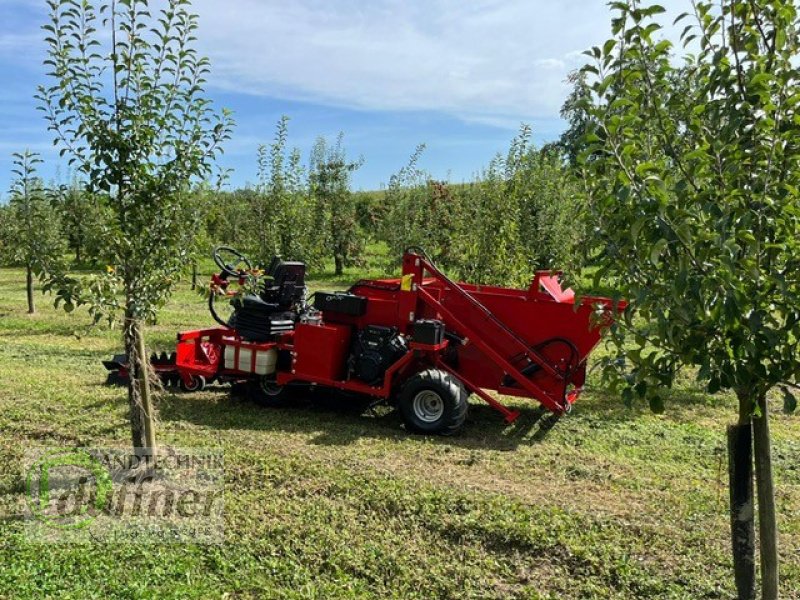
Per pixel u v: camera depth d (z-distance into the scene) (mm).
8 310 15594
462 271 10789
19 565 4121
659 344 2850
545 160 11641
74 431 6590
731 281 2486
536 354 7125
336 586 3994
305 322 7910
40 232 4816
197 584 3977
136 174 4750
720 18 2777
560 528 4633
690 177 2793
